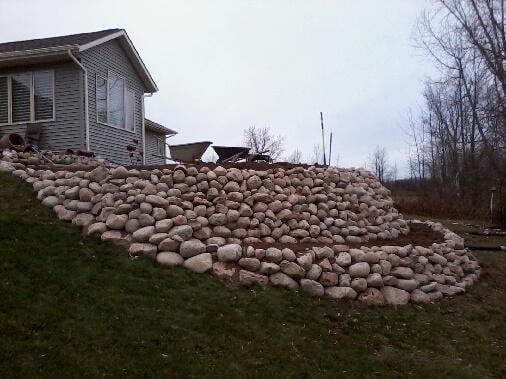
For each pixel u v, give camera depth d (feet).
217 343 15.34
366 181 34.12
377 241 28.53
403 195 94.73
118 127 47.19
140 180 23.75
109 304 16.03
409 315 21.88
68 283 16.75
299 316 18.92
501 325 22.90
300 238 25.36
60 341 13.37
